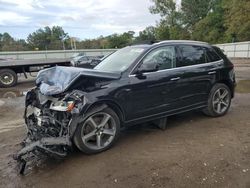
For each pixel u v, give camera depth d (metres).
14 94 11.56
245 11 33.31
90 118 4.30
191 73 5.52
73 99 4.10
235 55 36.12
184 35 64.94
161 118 5.33
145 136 5.14
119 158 4.25
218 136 5.00
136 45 5.59
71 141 4.31
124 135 5.23
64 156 4.16
